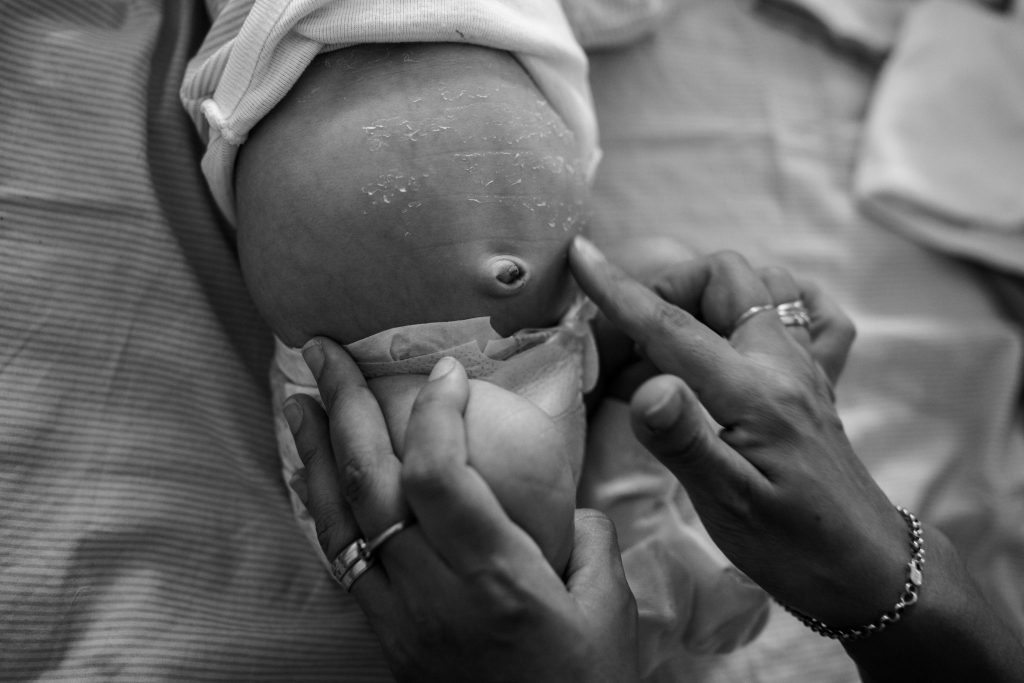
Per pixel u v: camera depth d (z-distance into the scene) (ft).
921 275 4.23
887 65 4.48
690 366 2.27
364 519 2.08
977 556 3.80
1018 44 4.45
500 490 2.01
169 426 2.73
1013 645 2.36
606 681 2.00
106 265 2.70
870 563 2.21
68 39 2.78
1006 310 4.28
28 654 2.36
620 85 4.21
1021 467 3.93
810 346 2.79
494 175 2.47
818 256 4.15
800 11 4.55
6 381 2.50
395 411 2.36
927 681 2.35
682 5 4.47
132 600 2.53
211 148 2.61
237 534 2.78
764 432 2.20
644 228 4.02
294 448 2.78
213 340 2.87
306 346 2.49
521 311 2.57
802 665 3.43
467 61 2.53
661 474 2.96
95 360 2.64
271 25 2.39
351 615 2.88
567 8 3.87
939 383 4.03
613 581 2.16
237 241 2.80
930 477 3.84
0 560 2.38
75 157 2.71
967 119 4.31
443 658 2.05
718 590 2.87
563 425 2.63
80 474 2.55
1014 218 4.13
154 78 2.97
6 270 2.55
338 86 2.47
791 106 4.40
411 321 2.50
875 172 4.20
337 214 2.41
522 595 1.91
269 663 2.71
